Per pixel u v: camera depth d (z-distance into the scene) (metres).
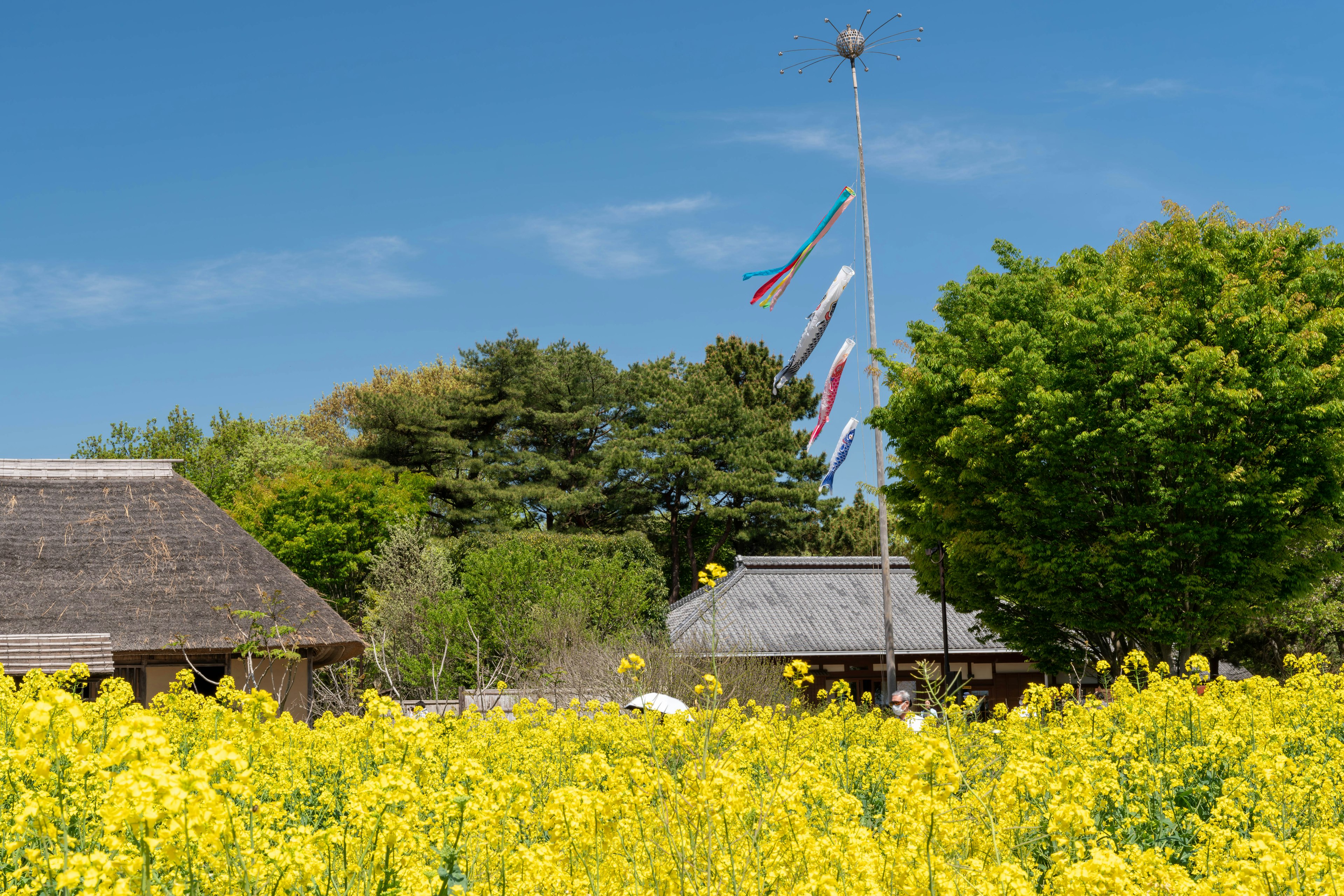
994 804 4.22
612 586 22.86
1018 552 17.95
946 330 20.45
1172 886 3.66
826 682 26.78
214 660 18.30
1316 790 5.22
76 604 17.78
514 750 7.46
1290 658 10.50
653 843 3.97
